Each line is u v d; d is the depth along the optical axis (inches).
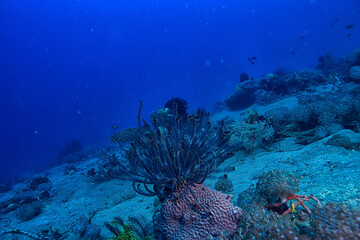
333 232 67.6
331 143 179.2
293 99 537.0
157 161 102.0
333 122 242.1
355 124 230.1
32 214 370.3
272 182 97.7
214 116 773.3
